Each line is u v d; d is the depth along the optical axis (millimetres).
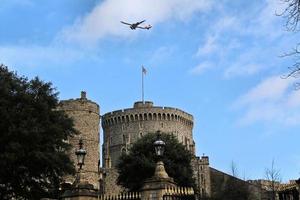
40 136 81062
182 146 124250
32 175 81812
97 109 170125
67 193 49375
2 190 79812
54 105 92812
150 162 115688
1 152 78688
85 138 161500
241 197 154250
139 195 47719
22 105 84312
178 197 44625
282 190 74000
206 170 183750
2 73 87188
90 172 159250
